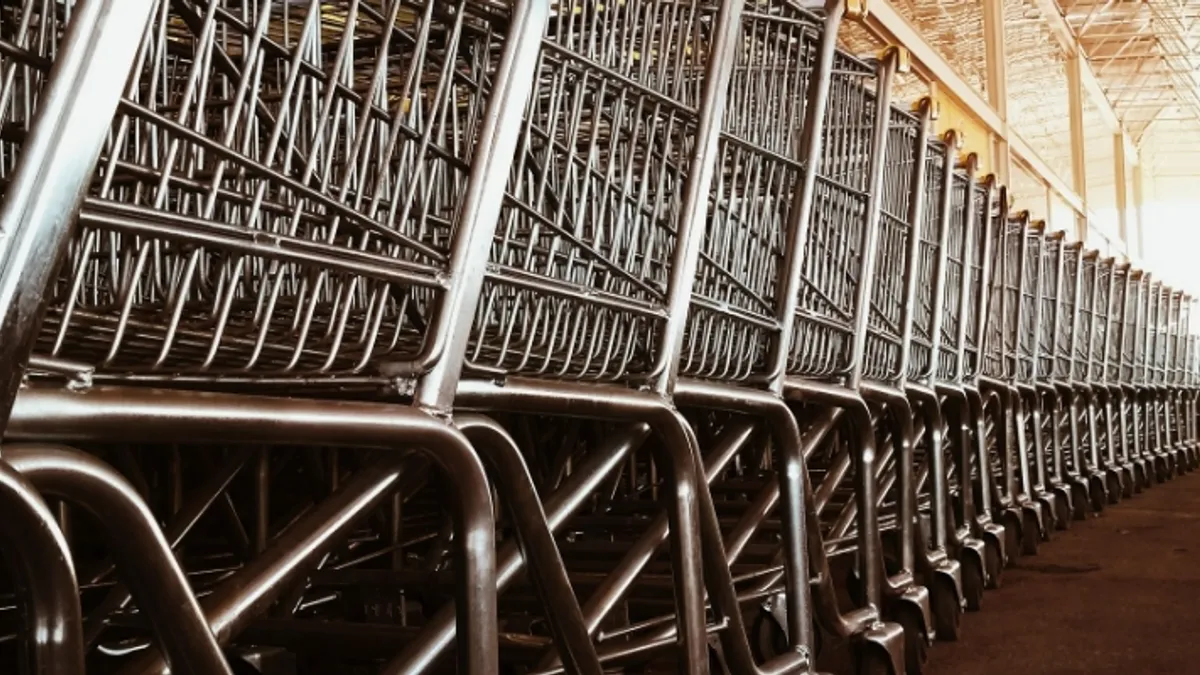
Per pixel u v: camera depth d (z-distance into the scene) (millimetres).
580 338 1784
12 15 1333
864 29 6137
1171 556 4680
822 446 4004
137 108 957
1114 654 3064
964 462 3869
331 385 1274
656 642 1968
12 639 1729
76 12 819
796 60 2379
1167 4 15344
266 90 1669
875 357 3133
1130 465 7191
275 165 1485
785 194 2357
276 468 2545
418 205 1595
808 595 2326
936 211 3736
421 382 1306
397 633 1750
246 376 1143
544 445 3164
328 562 2463
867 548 2736
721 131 2051
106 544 958
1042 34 11250
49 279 819
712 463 2307
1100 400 6879
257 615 1170
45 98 812
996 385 4391
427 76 1813
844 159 2705
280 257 1092
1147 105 20156
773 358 2318
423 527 2928
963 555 3695
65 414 895
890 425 3156
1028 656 3064
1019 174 9984
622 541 2773
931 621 3275
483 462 1473
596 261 1691
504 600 2203
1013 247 5207
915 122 3211
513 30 1383
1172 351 9398
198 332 1183
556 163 1850
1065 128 12141
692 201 1881
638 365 1882
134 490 940
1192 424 9820
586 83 1702
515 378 1502
